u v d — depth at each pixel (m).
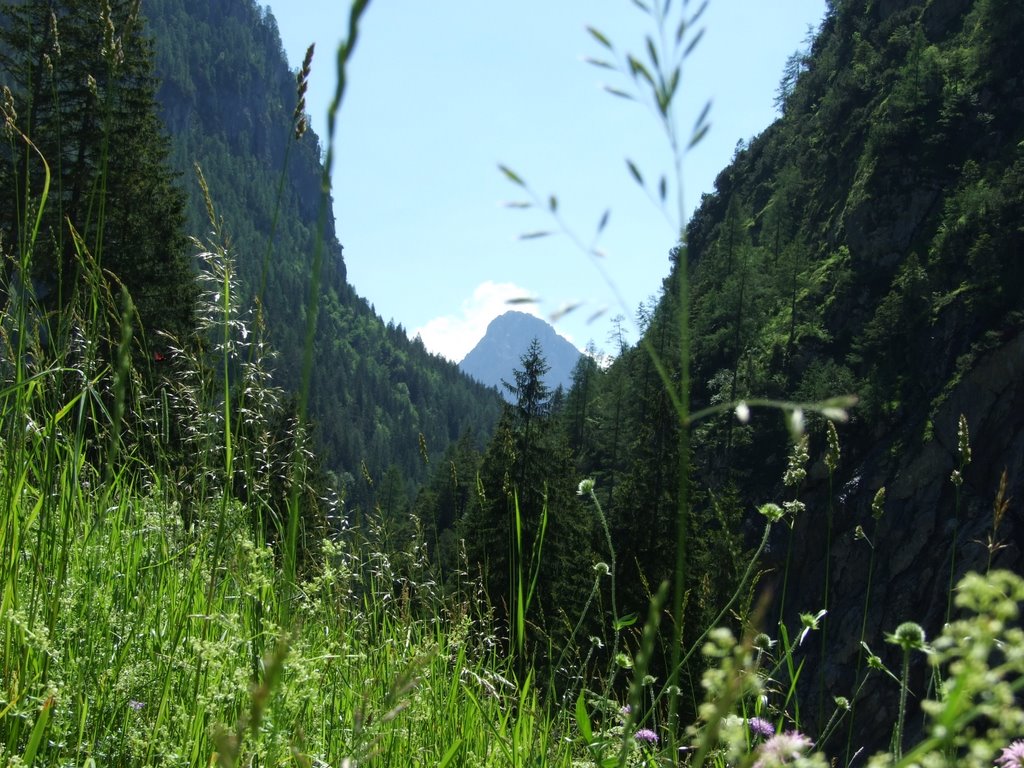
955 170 76.12
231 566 2.42
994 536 2.37
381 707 2.16
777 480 59.97
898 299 62.88
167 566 2.61
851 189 85.81
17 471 2.26
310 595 2.46
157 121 21.20
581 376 76.81
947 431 53.75
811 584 53.03
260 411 2.60
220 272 2.57
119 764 1.88
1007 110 76.19
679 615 0.87
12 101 2.48
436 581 3.95
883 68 95.81
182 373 2.58
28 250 2.33
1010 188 63.16
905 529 52.00
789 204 100.00
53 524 2.30
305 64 1.94
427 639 3.19
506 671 3.30
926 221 75.50
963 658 0.64
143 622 2.29
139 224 8.79
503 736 2.90
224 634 2.10
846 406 0.72
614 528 22.06
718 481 62.78
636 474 23.34
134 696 2.05
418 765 2.45
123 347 1.35
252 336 2.60
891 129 79.56
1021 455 50.19
